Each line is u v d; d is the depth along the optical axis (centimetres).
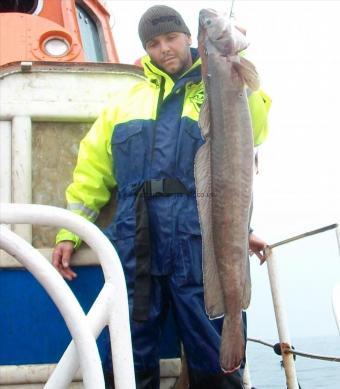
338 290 304
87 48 545
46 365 319
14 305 322
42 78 352
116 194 344
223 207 275
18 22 433
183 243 296
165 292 302
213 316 271
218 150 278
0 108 344
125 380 209
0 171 341
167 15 322
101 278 330
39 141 349
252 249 374
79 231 211
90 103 353
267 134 316
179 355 335
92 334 196
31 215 202
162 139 312
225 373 279
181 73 327
